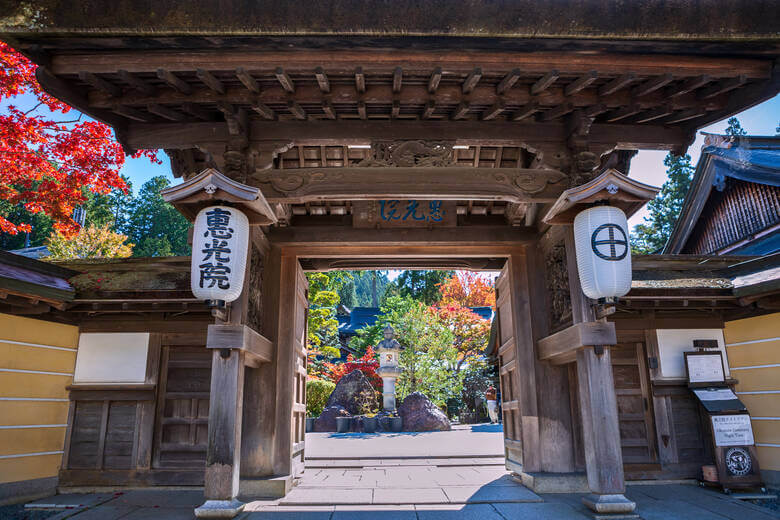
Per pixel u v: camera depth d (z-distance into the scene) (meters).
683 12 4.11
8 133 6.48
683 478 6.16
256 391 5.97
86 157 7.35
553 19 4.10
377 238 6.69
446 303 28.53
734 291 6.04
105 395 6.14
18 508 5.19
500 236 6.75
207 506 4.27
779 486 5.87
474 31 4.12
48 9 3.94
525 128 5.43
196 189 4.48
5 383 5.57
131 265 6.59
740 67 4.62
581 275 4.61
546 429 6.07
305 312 7.49
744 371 6.45
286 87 4.62
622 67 4.54
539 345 6.30
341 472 7.23
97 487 5.92
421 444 10.51
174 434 6.11
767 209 11.57
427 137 5.36
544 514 4.57
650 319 6.61
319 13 4.00
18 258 5.68
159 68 4.31
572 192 4.61
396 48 4.36
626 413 6.41
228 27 4.03
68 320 6.26
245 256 4.59
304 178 5.24
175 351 6.34
